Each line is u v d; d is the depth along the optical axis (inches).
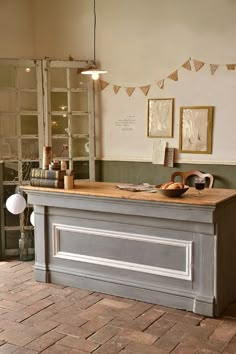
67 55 225.0
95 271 165.8
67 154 218.7
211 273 142.7
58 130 217.2
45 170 171.3
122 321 141.2
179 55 199.9
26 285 173.2
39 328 137.3
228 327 136.9
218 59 191.8
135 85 211.5
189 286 147.7
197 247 144.7
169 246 149.9
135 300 157.5
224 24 189.3
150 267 154.4
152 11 204.4
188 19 196.5
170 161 205.3
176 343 127.2
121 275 160.4
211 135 195.8
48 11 227.3
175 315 145.3
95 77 192.2
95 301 157.1
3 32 221.5
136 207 150.9
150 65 207.0
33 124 213.0
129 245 157.8
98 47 217.9
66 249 171.9
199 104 197.5
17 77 207.6
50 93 212.5
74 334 133.3
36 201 173.2
